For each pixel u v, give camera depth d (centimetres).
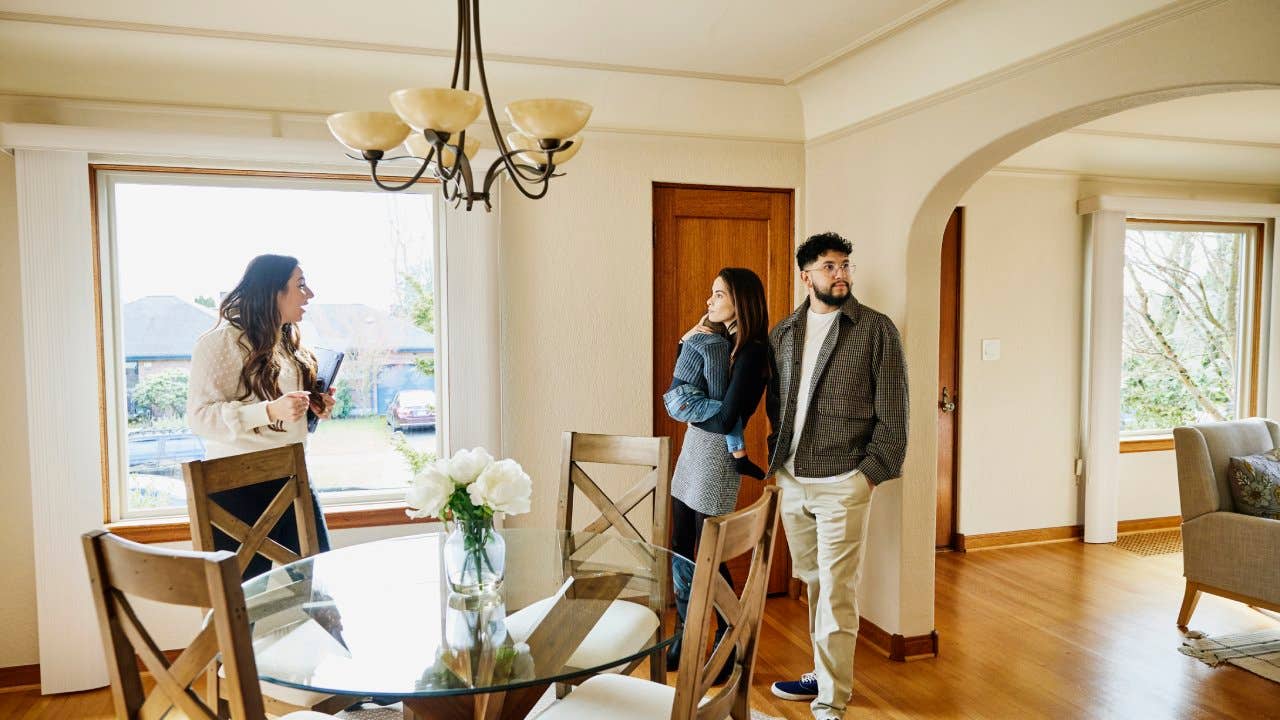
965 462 459
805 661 310
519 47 296
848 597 261
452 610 180
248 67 293
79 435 282
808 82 341
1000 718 263
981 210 454
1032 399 471
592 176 342
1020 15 245
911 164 299
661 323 361
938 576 414
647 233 350
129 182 300
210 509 213
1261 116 391
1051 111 240
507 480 177
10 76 273
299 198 318
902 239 305
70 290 278
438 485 176
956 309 455
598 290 345
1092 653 316
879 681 291
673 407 281
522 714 188
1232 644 322
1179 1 200
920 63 289
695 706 148
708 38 289
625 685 190
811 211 369
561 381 342
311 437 324
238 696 125
